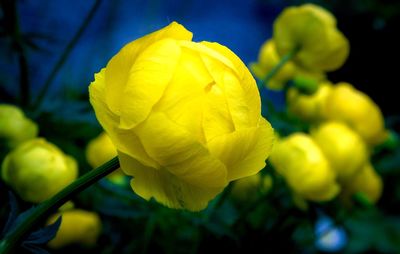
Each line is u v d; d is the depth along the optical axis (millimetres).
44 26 566
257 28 1696
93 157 406
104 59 541
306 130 463
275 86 487
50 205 264
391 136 518
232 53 269
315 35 438
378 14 1319
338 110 458
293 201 419
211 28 1644
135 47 264
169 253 393
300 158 405
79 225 382
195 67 262
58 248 383
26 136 378
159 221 387
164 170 268
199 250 382
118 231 403
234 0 1722
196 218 379
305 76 470
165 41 264
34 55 552
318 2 1308
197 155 257
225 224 385
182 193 268
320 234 466
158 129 256
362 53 1391
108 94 264
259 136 273
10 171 349
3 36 407
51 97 492
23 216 273
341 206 439
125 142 262
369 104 456
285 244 402
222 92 261
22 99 421
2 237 272
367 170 437
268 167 427
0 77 479
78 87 518
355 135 419
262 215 433
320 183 405
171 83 260
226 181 263
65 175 351
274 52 478
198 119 260
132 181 265
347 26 1374
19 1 418
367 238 566
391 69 1384
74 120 410
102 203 387
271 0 1422
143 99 258
